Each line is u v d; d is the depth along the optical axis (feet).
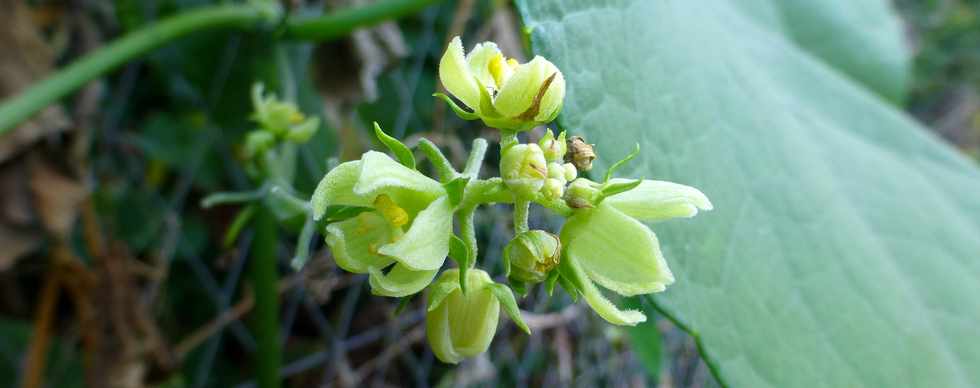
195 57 0.68
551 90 0.29
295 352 0.83
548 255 0.28
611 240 0.29
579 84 0.34
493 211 0.77
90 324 0.70
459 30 0.78
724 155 0.45
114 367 0.70
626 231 0.29
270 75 0.66
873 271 0.51
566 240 0.29
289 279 0.67
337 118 0.73
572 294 0.29
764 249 0.44
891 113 0.69
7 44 0.68
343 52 0.73
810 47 0.81
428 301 0.30
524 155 0.29
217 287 0.85
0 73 0.67
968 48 2.41
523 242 0.28
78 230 0.79
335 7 0.76
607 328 0.85
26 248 0.68
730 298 0.39
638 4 0.41
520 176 0.28
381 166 0.27
